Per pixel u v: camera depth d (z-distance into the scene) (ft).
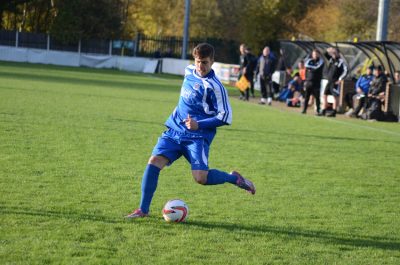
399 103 149.79
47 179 61.21
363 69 169.48
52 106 127.13
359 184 69.41
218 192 60.70
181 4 461.78
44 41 375.86
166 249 41.88
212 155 82.94
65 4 378.12
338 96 161.27
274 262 40.60
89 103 140.15
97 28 386.32
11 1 385.50
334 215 54.39
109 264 38.19
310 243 45.42
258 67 192.65
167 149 49.83
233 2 454.81
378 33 172.96
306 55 196.13
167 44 392.88
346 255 43.06
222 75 288.51
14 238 42.14
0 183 58.13
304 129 120.37
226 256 41.22
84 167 68.49
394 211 57.26
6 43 367.66
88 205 52.31
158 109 138.51
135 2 468.34
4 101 129.08
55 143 82.64
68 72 282.56
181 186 62.34
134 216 49.21
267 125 123.13
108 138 90.63
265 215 52.80
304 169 76.43
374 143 105.40
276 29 360.07
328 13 352.49
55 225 45.80
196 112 49.60
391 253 44.04
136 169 69.31
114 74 303.27
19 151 74.95
